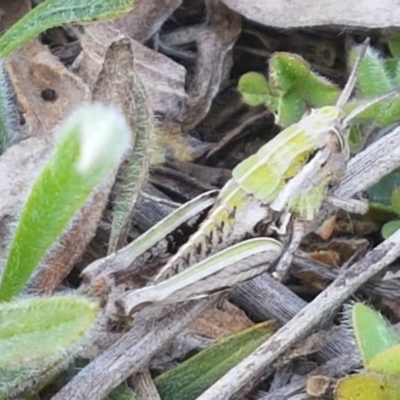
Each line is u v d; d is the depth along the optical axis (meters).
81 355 0.13
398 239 0.13
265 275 0.13
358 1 0.15
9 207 0.13
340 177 0.13
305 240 0.14
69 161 0.12
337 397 0.12
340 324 0.13
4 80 0.14
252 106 0.15
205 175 0.15
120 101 0.13
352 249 0.14
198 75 0.15
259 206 0.13
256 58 0.16
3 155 0.13
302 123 0.13
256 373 0.13
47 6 0.13
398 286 0.14
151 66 0.15
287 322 0.13
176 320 0.13
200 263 0.12
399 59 0.15
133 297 0.12
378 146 0.14
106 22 0.15
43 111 0.14
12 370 0.12
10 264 0.12
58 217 0.12
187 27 0.16
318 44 0.16
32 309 0.12
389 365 0.12
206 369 0.13
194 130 0.15
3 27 0.15
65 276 0.13
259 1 0.15
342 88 0.16
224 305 0.13
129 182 0.13
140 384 0.13
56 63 0.14
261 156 0.13
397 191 0.14
